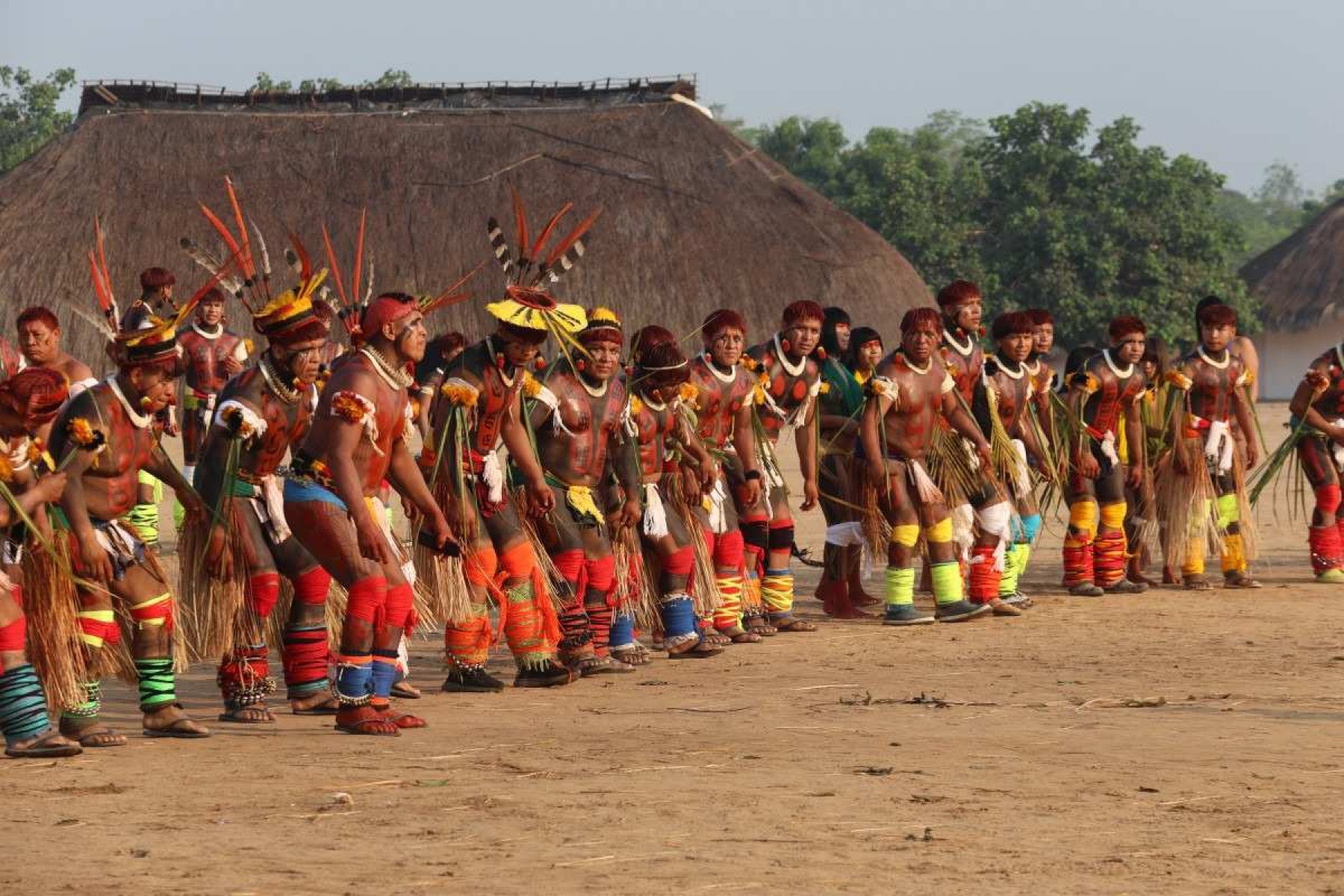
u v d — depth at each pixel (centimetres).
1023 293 7181
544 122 4478
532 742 782
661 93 4569
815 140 9056
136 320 1105
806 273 4266
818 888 500
